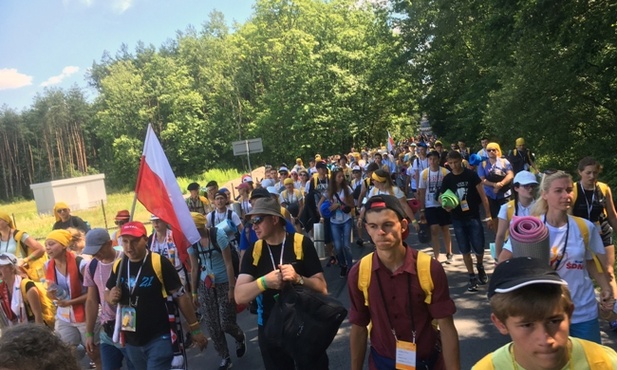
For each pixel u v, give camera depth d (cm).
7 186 8169
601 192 448
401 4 2756
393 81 3553
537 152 1595
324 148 4569
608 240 453
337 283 775
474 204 655
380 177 679
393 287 256
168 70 6338
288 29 4628
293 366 340
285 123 4594
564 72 1297
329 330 298
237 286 333
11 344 151
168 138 6012
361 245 1038
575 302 309
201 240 510
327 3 4556
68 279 448
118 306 368
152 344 365
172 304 376
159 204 452
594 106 1415
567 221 318
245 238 525
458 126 2666
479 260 669
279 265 322
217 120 5728
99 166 8094
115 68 6794
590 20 1175
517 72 1423
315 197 921
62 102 8112
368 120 4334
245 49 5362
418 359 257
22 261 602
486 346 480
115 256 411
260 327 347
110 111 6369
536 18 1195
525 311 160
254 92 5519
